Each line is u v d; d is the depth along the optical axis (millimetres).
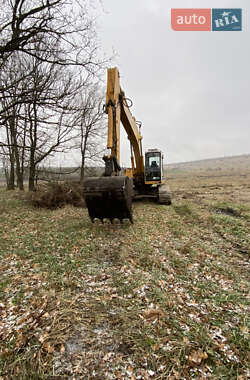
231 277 3561
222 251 4801
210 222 7266
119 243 4906
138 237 5250
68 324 2391
